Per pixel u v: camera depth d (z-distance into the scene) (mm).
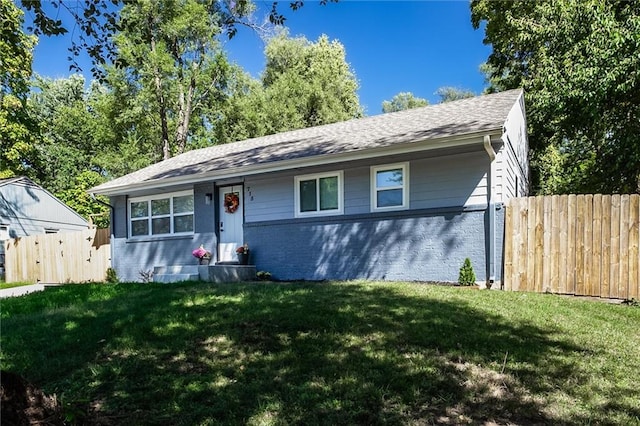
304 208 10812
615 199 7480
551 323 5148
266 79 33344
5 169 22547
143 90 22344
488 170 8547
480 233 8531
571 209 7812
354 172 10109
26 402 2572
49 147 29125
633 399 3246
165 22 20938
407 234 9305
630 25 10258
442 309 5469
